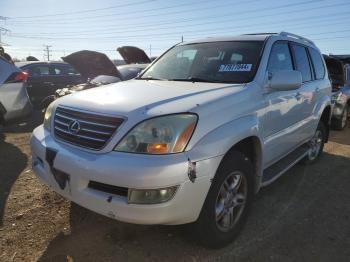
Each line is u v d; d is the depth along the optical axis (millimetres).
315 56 5523
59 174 3008
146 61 10602
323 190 4719
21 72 6371
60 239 3266
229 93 3279
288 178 5133
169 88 3443
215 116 2969
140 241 3262
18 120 6371
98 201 2734
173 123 2713
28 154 5711
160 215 2623
